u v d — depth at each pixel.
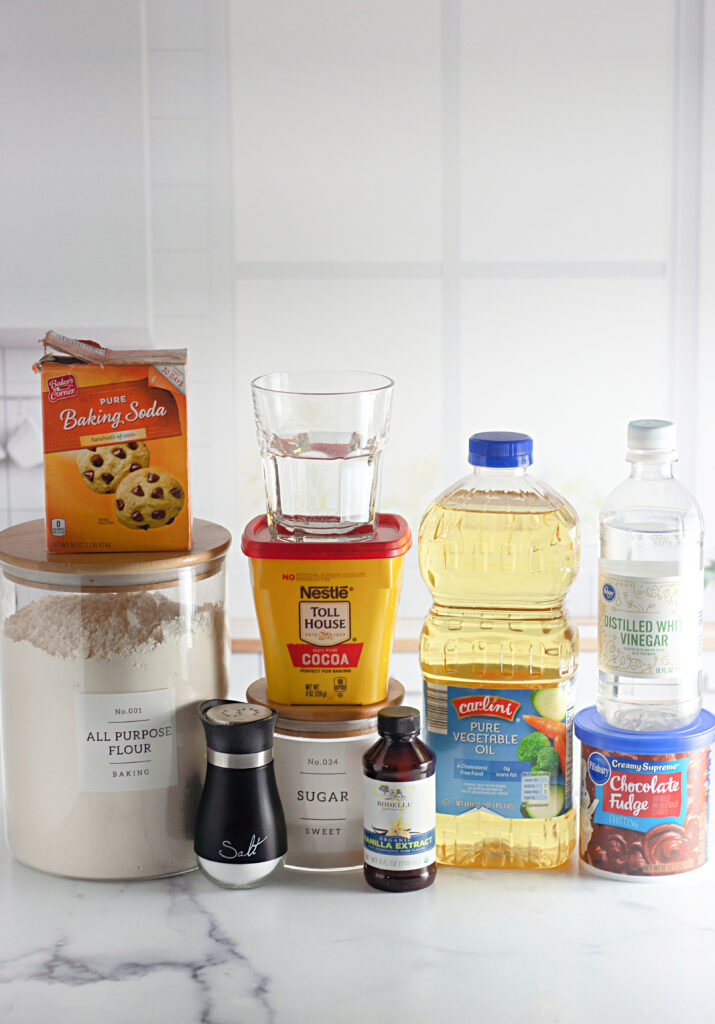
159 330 2.23
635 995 0.74
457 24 2.15
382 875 0.90
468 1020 0.71
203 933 0.83
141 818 0.91
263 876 0.90
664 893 0.90
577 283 2.23
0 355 2.21
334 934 0.83
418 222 2.21
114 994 0.75
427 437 2.28
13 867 0.95
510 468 0.92
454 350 2.25
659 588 0.88
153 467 0.90
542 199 2.20
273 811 0.90
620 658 0.90
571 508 0.97
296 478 0.92
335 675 0.93
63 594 0.88
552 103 2.17
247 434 2.26
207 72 2.16
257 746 0.88
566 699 0.92
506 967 0.78
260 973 0.77
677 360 2.25
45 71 1.97
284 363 2.25
